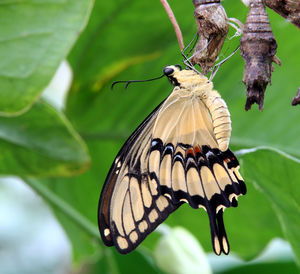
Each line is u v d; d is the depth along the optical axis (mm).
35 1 722
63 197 839
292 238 764
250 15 716
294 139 814
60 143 776
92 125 823
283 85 812
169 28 791
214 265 869
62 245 1077
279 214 761
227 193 777
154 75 810
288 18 714
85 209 846
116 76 808
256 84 713
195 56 728
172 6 781
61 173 782
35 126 773
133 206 780
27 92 729
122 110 820
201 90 778
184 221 843
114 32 792
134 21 787
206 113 782
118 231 778
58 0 722
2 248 1043
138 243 780
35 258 1054
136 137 777
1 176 786
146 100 818
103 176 838
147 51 799
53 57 726
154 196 782
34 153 776
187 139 783
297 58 808
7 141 775
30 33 724
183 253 814
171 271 813
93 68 803
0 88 728
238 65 806
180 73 780
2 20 722
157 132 782
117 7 783
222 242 775
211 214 777
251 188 826
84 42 794
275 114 815
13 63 726
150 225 781
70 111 815
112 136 827
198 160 782
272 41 714
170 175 783
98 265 862
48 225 1095
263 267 866
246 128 817
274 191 751
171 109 783
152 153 782
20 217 1084
